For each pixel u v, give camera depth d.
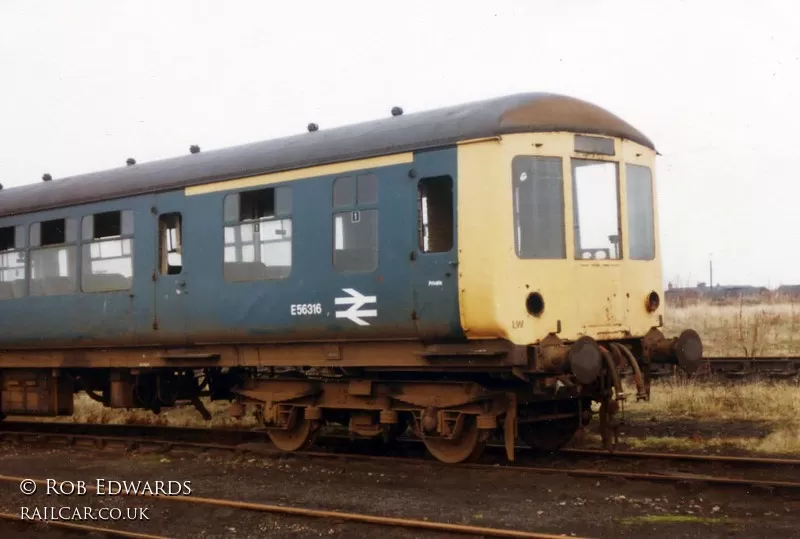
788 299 44.31
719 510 7.58
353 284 9.84
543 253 9.11
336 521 7.62
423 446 11.38
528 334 8.93
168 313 11.62
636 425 12.39
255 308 10.72
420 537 7.12
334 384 10.66
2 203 14.01
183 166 11.73
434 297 9.20
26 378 14.09
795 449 10.23
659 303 10.20
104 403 14.04
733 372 16.34
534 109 9.20
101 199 12.43
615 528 7.15
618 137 9.77
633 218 9.95
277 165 10.52
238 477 9.84
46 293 13.18
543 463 9.99
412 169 9.41
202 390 13.60
